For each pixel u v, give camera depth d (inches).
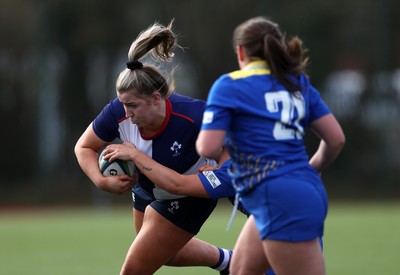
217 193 729.6
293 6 3567.9
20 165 3841.0
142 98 701.9
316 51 3634.4
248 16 3742.6
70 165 3740.2
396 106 3479.3
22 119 3821.4
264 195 598.5
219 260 858.8
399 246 1520.7
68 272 1205.7
